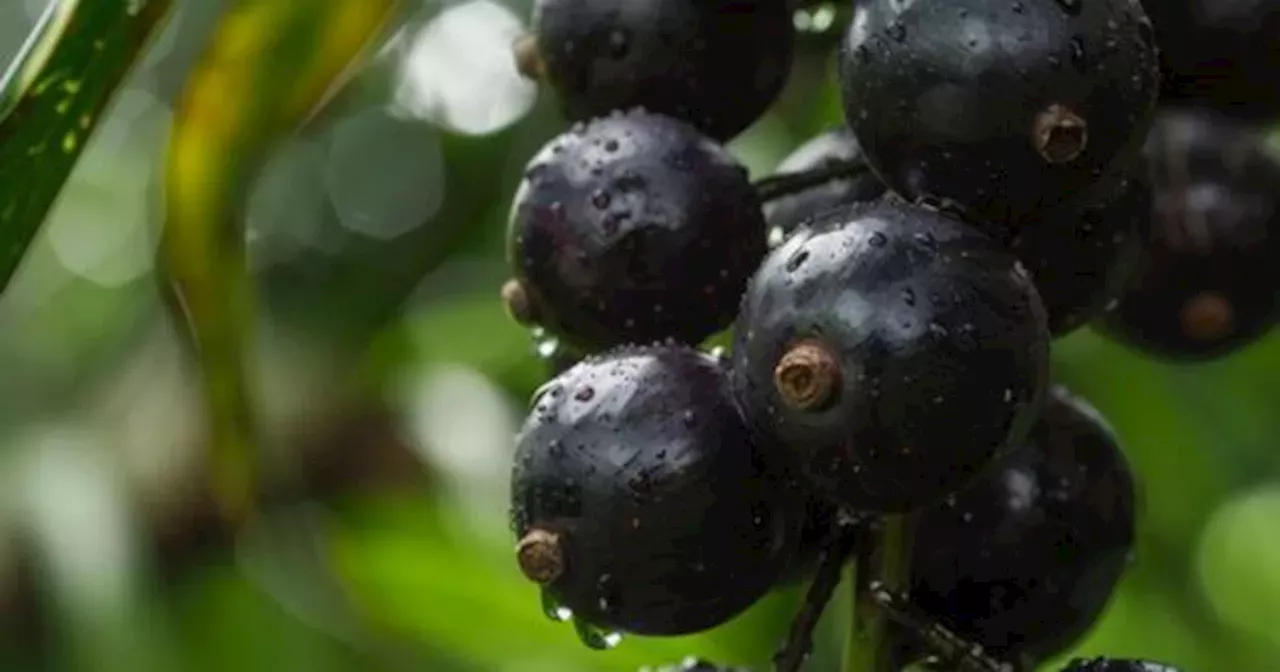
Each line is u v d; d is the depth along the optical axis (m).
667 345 0.22
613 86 0.24
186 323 0.26
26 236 0.24
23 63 0.23
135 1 0.23
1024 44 0.22
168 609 0.34
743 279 0.23
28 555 0.33
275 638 0.34
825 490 0.22
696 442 0.22
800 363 0.21
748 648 0.31
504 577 0.31
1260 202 0.24
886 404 0.21
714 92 0.24
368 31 0.26
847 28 0.22
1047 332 0.22
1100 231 0.23
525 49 0.24
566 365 0.24
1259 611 0.42
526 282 0.23
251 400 0.27
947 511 0.23
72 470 0.33
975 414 0.21
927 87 0.22
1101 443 0.23
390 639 0.33
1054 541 0.23
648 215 0.23
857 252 0.21
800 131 0.31
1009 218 0.22
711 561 0.22
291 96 0.26
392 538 0.32
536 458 0.22
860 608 0.23
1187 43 0.24
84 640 0.31
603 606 0.22
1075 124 0.21
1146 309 0.25
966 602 0.23
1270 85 0.24
